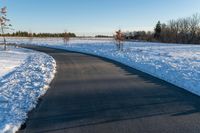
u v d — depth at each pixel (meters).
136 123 6.03
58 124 5.99
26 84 11.16
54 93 9.30
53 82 11.65
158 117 6.50
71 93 9.29
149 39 105.69
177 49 44.78
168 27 96.19
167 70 15.73
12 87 10.52
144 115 6.66
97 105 7.65
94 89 10.00
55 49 45.25
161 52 36.97
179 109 7.24
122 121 6.18
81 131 5.51
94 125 5.90
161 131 5.50
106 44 65.44
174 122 6.11
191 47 51.47
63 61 22.55
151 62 21.23
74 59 24.70
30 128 5.74
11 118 6.36
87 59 24.77
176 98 8.55
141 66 18.09
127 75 13.84
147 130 5.55
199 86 10.41
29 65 19.36
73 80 12.18
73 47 50.88
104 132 5.43
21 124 5.99
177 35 91.50
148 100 8.27
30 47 51.97
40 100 8.27
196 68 16.80
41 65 19.19
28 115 6.70
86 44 65.62
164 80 12.21
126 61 22.27
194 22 87.56
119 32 42.91
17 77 13.27
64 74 14.27
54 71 15.59
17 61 22.69
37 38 117.94
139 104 7.77
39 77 13.12
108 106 7.54
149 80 12.20
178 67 17.41
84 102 8.00
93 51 38.91
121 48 45.97
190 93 9.31
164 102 8.02
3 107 7.39
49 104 7.78
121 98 8.52
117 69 16.59
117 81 11.88
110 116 6.58
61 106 7.55
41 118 6.45
